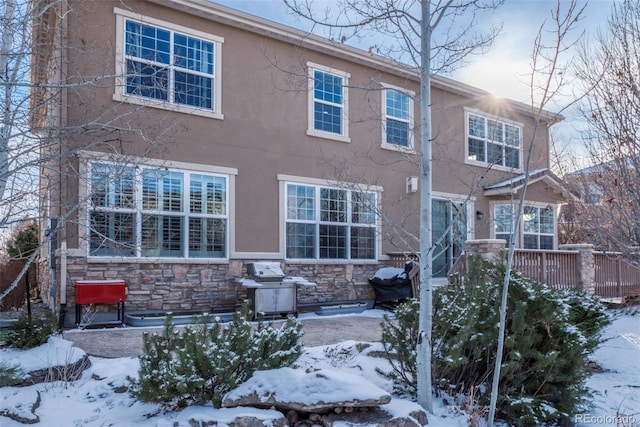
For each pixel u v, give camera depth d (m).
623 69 5.77
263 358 4.48
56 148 5.74
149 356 4.34
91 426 3.97
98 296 7.83
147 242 8.81
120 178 5.32
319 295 10.93
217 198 9.69
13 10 4.41
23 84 3.90
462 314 4.83
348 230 11.56
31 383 4.93
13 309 10.12
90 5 8.15
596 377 6.55
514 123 14.39
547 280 10.37
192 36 9.53
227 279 9.63
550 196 13.71
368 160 11.84
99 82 8.07
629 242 5.97
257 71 10.32
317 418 3.81
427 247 4.43
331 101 11.47
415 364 4.64
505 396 4.54
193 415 3.73
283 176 10.53
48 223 8.07
